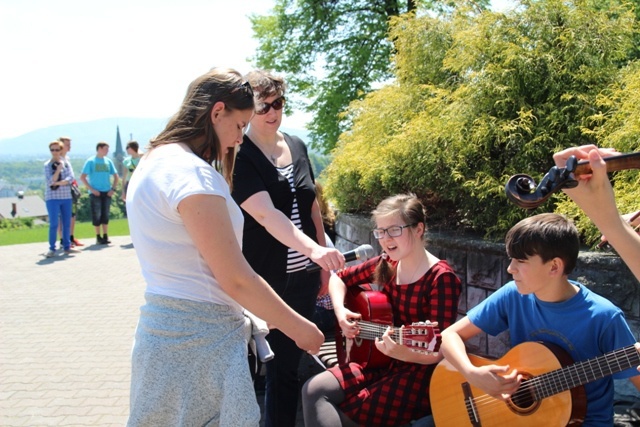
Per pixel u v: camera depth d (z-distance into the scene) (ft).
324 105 49.24
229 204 7.39
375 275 11.43
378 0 48.80
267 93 11.27
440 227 15.52
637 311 10.71
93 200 42.39
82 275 31.63
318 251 10.32
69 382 16.38
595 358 8.20
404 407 10.21
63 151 38.99
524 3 15.70
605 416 8.76
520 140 14.26
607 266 11.08
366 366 10.85
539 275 8.66
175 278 7.27
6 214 371.15
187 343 7.20
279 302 7.34
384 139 19.12
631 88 13.29
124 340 20.17
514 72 14.79
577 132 14.19
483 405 9.43
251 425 7.11
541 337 9.05
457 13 20.71
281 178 11.46
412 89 20.34
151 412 7.14
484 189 14.21
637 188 12.02
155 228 7.19
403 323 10.99
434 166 15.34
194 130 7.55
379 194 17.88
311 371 15.61
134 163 43.68
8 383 16.40
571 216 12.41
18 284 29.73
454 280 10.59
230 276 7.07
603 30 15.10
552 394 8.62
